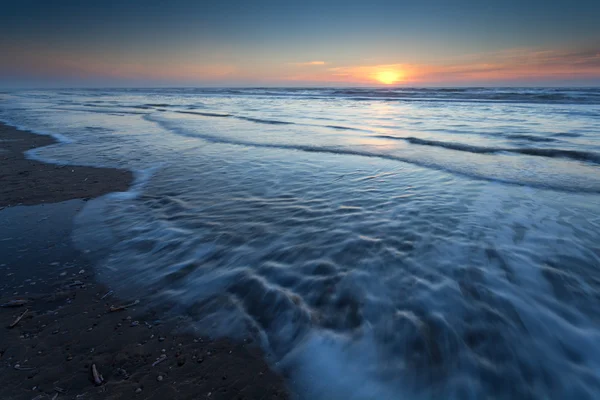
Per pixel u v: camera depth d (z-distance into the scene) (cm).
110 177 732
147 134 1329
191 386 229
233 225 463
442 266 338
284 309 293
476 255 356
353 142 1091
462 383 220
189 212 518
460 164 780
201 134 1301
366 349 250
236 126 1523
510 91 4991
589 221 441
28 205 571
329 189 616
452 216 467
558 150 865
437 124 1523
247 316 291
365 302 293
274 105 3183
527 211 482
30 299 320
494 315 270
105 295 326
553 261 341
